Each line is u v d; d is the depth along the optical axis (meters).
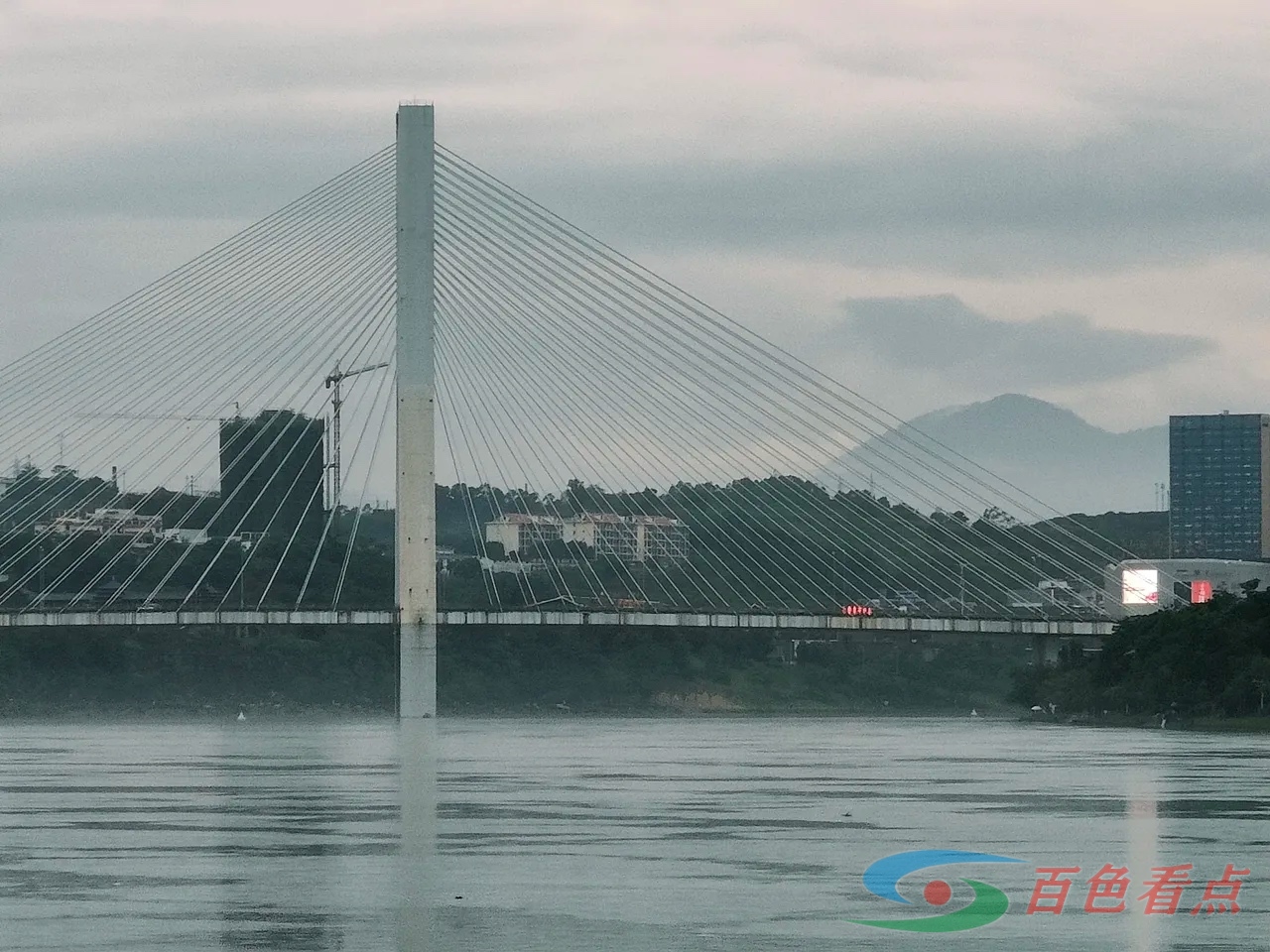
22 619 185.88
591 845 71.19
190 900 58.69
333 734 171.62
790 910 57.03
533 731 180.50
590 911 56.75
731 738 163.62
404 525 176.50
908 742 154.25
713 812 83.25
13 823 79.19
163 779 104.88
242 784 100.81
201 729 189.00
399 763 121.38
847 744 150.25
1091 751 135.88
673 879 62.69
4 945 51.94
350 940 52.59
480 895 59.50
